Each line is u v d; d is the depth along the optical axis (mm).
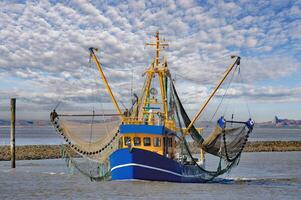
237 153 41031
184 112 41750
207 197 31406
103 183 36594
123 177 35875
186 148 40344
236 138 41000
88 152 38031
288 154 90688
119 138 38281
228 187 37031
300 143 119688
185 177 38062
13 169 51875
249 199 31453
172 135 39406
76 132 37688
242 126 40656
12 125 54031
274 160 74000
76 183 38000
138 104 40438
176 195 31641
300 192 34969
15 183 38500
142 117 39688
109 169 38344
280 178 46812
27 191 33719
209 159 75875
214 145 41812
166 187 34594
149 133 36469
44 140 164750
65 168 53000
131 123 38688
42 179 41312
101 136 38344
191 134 41938
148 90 40531
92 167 54156
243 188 36719
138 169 35125
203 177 40812
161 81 40906
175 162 36438
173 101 40781
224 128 39156
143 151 35000
